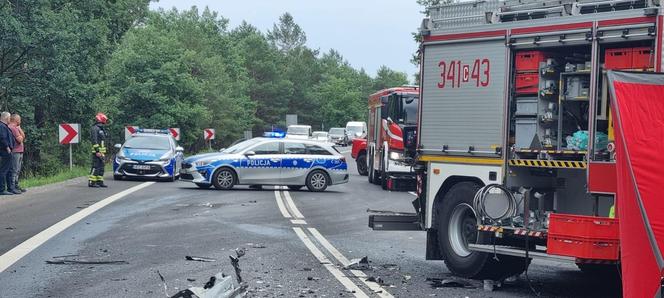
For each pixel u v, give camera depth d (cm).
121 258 1027
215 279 735
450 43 1014
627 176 616
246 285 789
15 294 793
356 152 3550
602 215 828
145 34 5059
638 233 602
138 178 2659
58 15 3064
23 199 1828
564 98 883
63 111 3478
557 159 885
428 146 1043
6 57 3094
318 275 942
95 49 3416
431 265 1073
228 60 8256
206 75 6341
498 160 947
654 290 589
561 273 1053
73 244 1137
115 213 1564
